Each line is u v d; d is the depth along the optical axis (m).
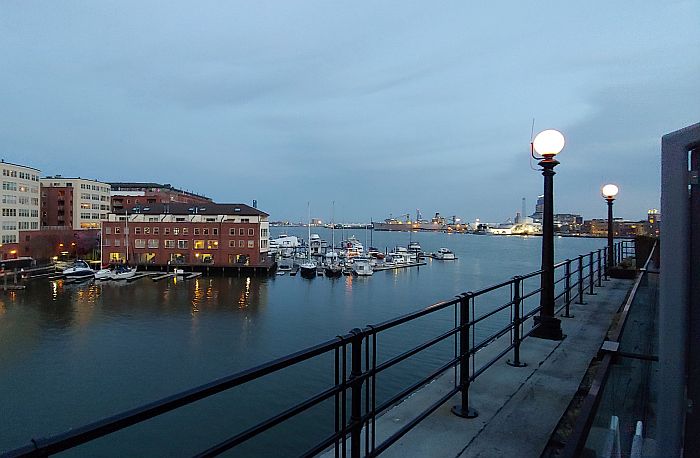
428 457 3.12
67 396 23.98
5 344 32.91
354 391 2.47
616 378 3.04
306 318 42.16
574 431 1.91
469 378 3.83
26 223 74.88
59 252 78.19
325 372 25.53
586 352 5.39
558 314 7.41
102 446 18.05
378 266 83.81
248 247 74.88
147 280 65.12
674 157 1.58
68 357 30.20
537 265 91.75
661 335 1.60
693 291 1.55
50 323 39.41
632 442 3.11
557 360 5.12
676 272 1.57
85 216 91.62
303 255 106.31
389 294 55.44
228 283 64.19
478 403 4.01
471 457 3.13
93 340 34.28
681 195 1.56
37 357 30.08
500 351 5.50
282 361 1.87
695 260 1.54
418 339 31.56
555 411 3.83
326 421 19.72
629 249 17.03
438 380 4.62
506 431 3.49
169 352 31.55
